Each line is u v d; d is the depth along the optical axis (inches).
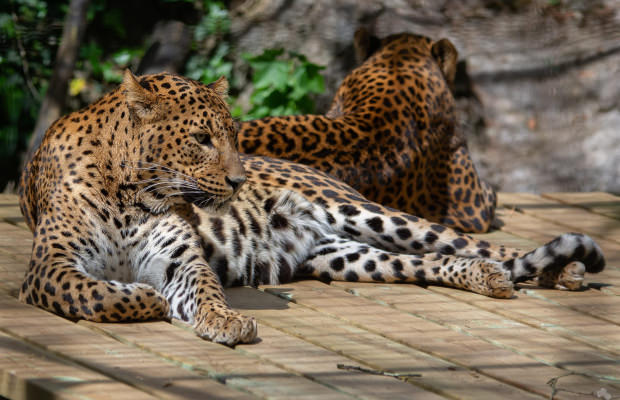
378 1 730.8
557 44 724.0
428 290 327.9
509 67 707.4
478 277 319.3
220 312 257.3
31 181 341.1
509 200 508.4
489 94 700.7
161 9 788.6
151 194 288.7
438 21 725.9
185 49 748.0
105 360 232.2
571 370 244.5
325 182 353.7
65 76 616.4
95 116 296.5
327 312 293.4
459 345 262.7
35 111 735.7
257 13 767.7
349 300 310.2
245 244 328.5
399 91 422.0
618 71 714.2
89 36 772.6
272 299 309.1
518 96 704.4
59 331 255.0
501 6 734.5
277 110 642.8
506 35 723.4
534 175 689.0
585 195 525.0
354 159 391.2
